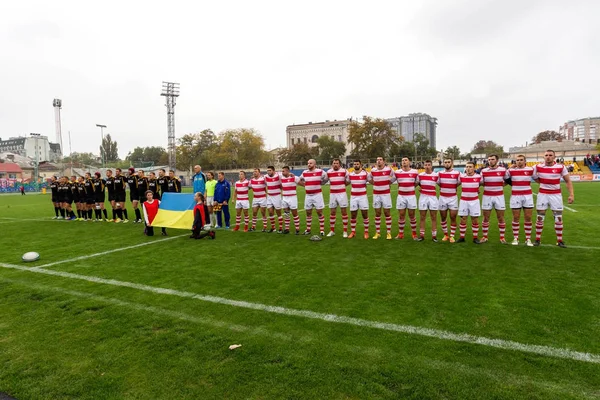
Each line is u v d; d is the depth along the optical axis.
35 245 8.91
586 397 2.65
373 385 2.85
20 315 4.44
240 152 66.81
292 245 8.23
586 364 3.07
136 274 6.09
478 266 6.09
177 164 70.31
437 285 5.13
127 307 4.61
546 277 5.40
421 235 8.52
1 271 6.44
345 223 9.16
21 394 2.88
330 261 6.66
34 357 3.43
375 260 6.66
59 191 14.52
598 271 5.65
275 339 3.65
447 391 2.75
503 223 7.99
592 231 9.04
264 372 3.07
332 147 68.75
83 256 7.53
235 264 6.61
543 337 3.54
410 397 2.70
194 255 7.43
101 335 3.84
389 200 8.68
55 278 5.95
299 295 4.88
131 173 12.97
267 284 5.38
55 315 4.41
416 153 67.62
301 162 68.25
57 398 2.82
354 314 4.20
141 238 9.59
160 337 3.76
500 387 2.79
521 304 4.36
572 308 4.21
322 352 3.37
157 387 2.91
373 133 57.84
